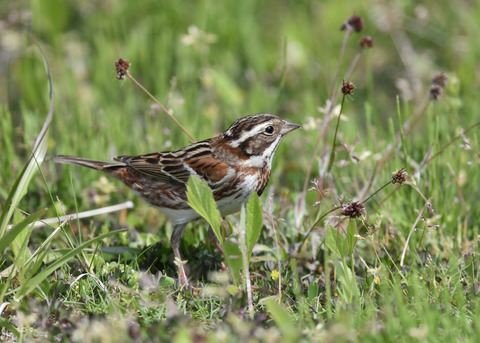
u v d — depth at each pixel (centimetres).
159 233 1084
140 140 1379
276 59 1736
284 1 1984
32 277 846
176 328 738
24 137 1233
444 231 1035
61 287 844
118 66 1036
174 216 1005
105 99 1536
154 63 1669
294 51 1705
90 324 752
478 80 1523
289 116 1557
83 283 849
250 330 726
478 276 886
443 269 885
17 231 775
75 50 1711
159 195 1005
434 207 1059
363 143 1272
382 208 1058
